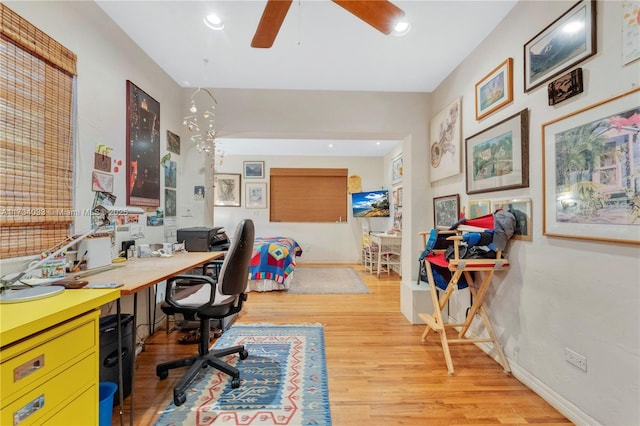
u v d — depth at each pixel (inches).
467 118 95.6
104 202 74.4
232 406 61.5
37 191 56.3
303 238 254.1
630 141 47.0
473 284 88.6
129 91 84.4
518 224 73.0
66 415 36.5
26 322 31.1
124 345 64.8
